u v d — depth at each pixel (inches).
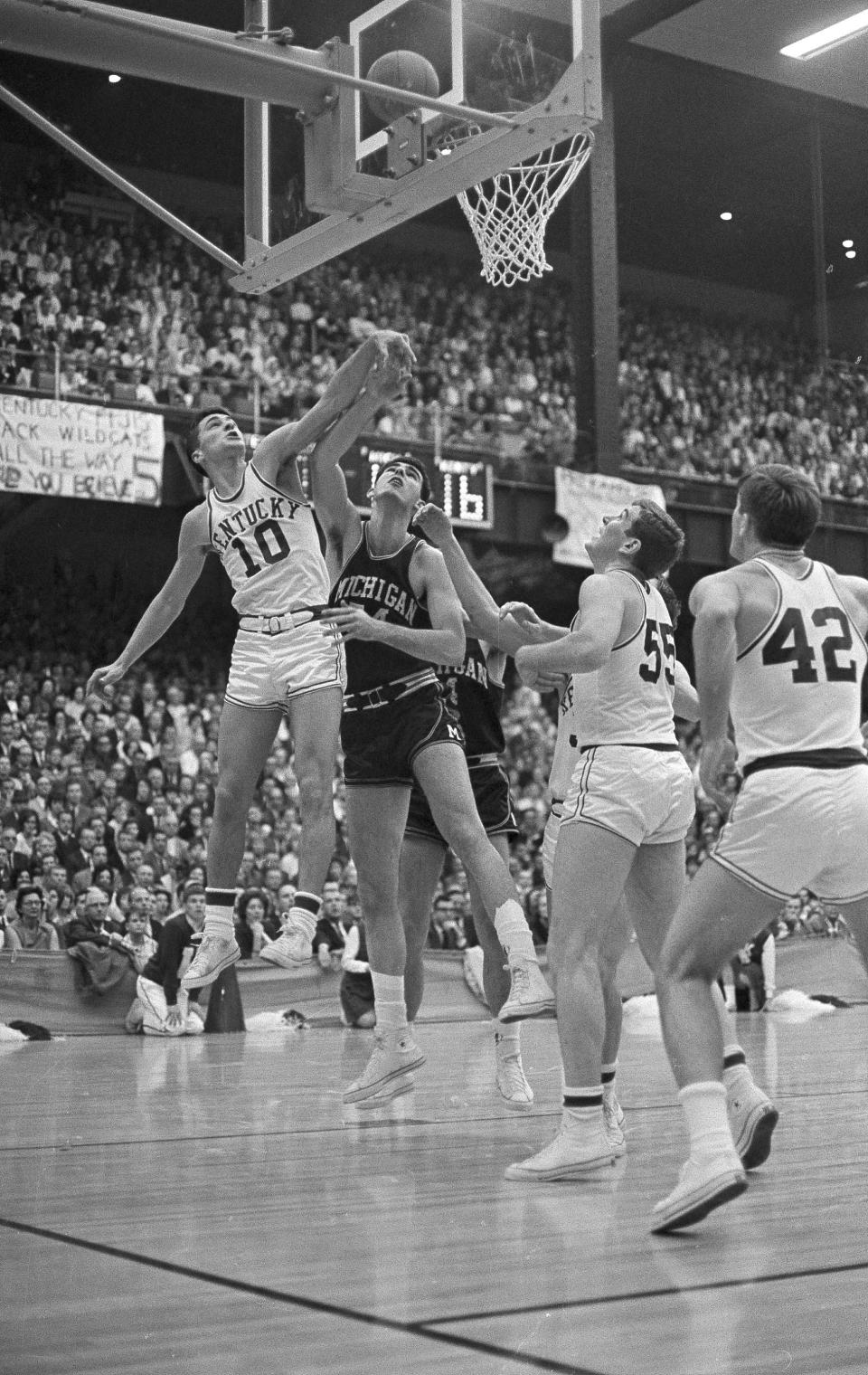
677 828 153.6
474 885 204.4
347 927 485.1
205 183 876.6
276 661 189.6
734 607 124.5
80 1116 203.8
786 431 932.0
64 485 591.2
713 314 999.6
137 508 731.4
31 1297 96.4
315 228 232.7
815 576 129.5
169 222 239.0
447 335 854.5
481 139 212.7
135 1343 85.1
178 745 633.0
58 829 535.8
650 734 150.1
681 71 743.7
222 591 805.9
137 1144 173.0
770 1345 84.4
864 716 738.8
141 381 695.1
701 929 121.4
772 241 1014.4
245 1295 96.7
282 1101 224.1
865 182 926.4
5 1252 110.7
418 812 203.3
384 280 854.5
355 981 465.7
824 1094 229.8
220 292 775.1
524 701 777.6
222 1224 121.7
